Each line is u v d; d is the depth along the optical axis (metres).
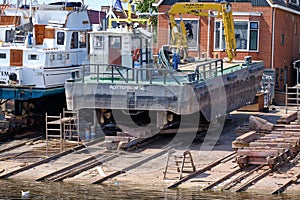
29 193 20.03
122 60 26.58
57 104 30.44
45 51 28.69
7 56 28.98
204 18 39.66
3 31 32.09
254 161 22.34
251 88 32.25
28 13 32.25
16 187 20.67
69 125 25.77
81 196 19.78
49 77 28.83
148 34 27.03
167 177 21.61
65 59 30.00
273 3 39.09
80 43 31.22
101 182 21.28
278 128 27.14
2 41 31.59
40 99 29.77
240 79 30.27
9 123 28.72
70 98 25.30
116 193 20.09
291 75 43.38
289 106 36.56
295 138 24.44
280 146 23.19
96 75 26.27
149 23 33.34
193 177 21.59
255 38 39.50
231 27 33.62
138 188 20.55
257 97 33.44
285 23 41.62
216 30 39.41
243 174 21.70
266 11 39.34
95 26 31.58
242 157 22.09
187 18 39.91
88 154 24.16
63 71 29.67
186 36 32.50
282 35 41.09
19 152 24.89
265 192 20.03
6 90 28.50
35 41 30.58
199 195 19.80
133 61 26.55
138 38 26.81
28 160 23.73
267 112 33.69
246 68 31.25
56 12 31.02
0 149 25.14
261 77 34.19
